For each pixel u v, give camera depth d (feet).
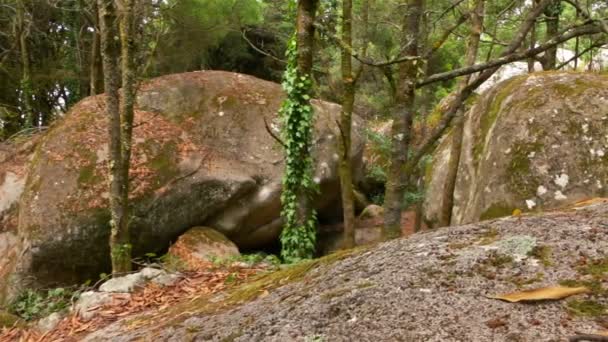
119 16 18.69
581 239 5.93
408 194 25.18
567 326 4.61
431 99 42.80
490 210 15.81
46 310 18.81
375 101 42.24
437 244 6.75
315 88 21.90
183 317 8.02
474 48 17.03
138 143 25.80
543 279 5.34
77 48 46.93
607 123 15.06
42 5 44.75
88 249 23.29
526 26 10.59
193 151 26.45
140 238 24.21
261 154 27.50
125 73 17.56
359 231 32.19
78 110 27.61
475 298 5.31
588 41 31.01
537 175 15.12
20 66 48.49
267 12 48.24
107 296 12.91
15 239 25.22
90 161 24.80
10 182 27.02
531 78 17.22
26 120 44.32
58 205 23.39
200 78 30.30
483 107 19.01
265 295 7.50
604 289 4.97
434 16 20.71
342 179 15.55
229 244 24.61
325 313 5.82
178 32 40.93
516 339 4.59
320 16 19.12
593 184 14.52
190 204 25.09
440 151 23.12
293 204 20.10
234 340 6.06
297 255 20.03
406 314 5.32
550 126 15.47
